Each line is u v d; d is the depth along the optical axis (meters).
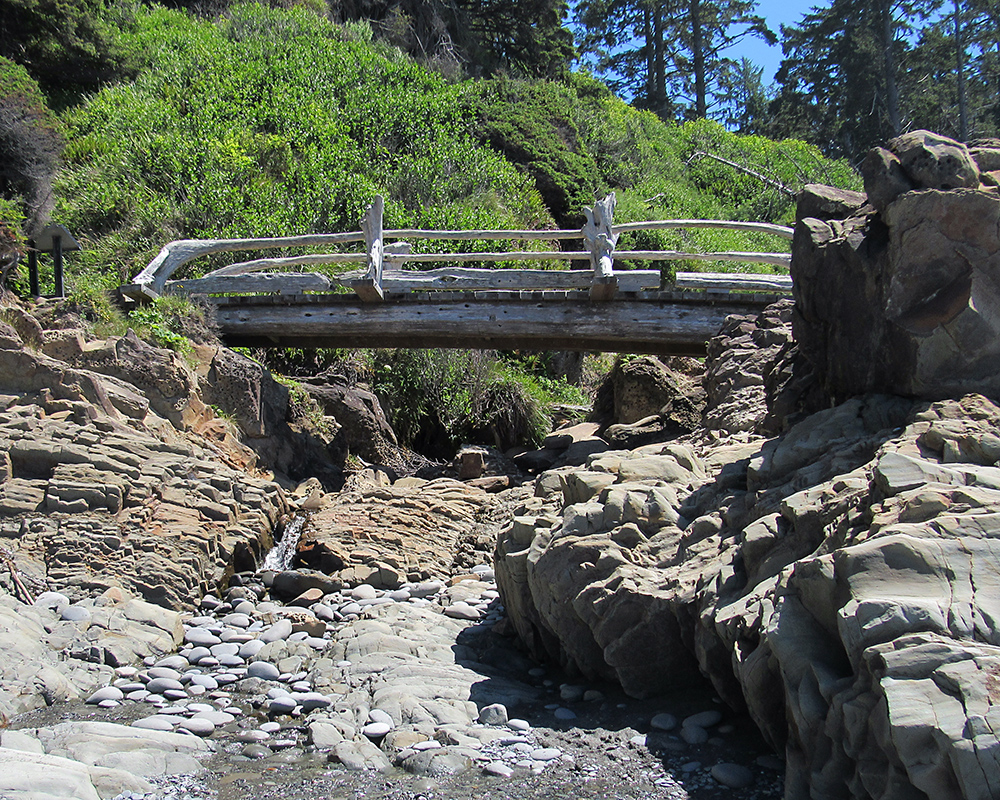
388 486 11.65
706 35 47.19
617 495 5.82
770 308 10.34
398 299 12.01
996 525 3.67
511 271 12.15
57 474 7.53
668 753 4.52
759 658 4.10
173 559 7.37
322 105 21.30
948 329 5.15
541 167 23.20
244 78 21.53
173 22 24.58
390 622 6.82
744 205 30.86
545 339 12.52
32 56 19.88
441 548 9.06
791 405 6.89
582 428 16.22
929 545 3.61
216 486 8.69
